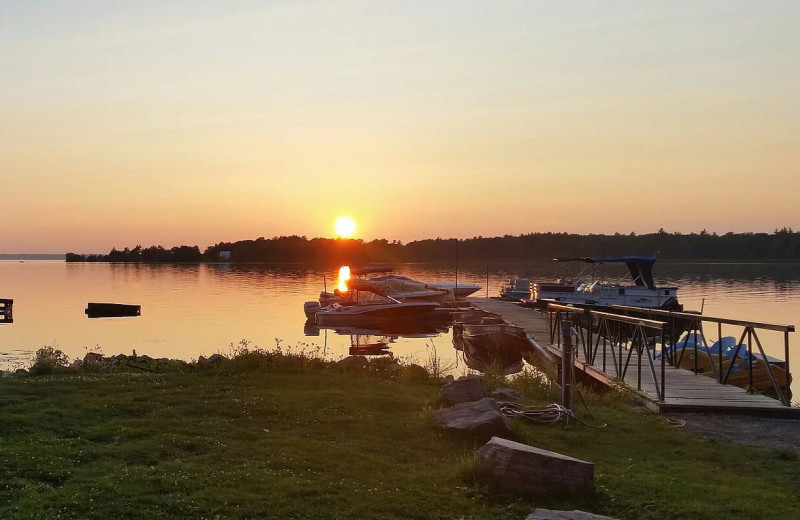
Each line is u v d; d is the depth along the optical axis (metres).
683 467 8.88
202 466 8.01
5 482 7.16
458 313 44.00
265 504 6.96
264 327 41.62
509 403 11.94
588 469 7.69
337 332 40.94
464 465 8.05
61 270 155.88
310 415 10.66
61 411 10.20
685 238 140.50
